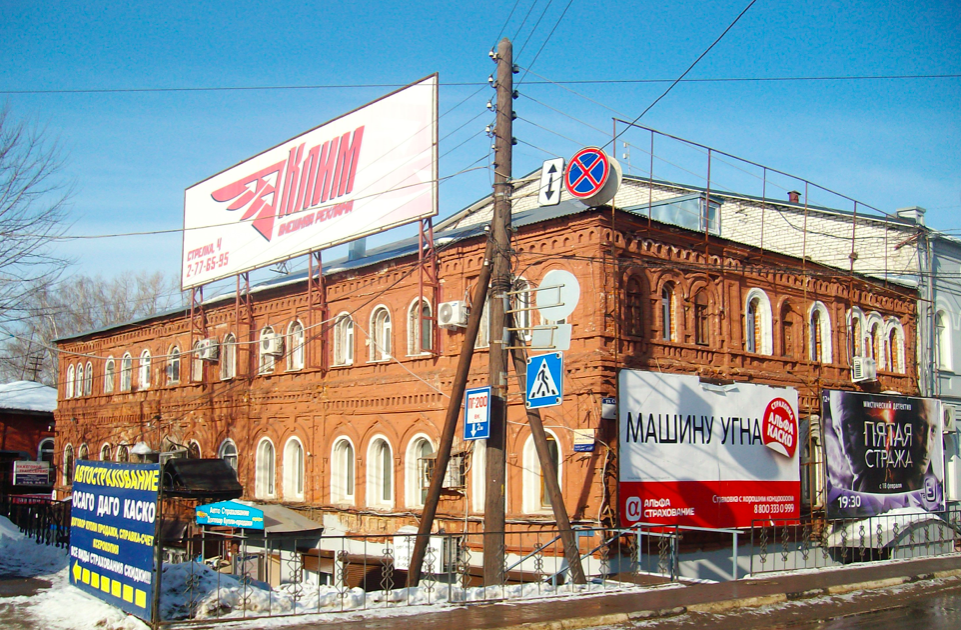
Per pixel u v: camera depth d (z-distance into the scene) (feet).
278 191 92.84
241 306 100.01
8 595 46.85
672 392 66.23
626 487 61.93
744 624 41.09
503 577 51.03
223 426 101.60
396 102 79.71
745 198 102.58
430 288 77.10
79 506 44.62
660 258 68.90
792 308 80.48
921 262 94.63
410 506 76.54
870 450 82.89
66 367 140.36
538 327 53.01
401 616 39.93
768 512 71.77
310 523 74.59
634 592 47.91
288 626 37.35
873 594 50.31
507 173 53.52
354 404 83.61
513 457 67.67
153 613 35.91
